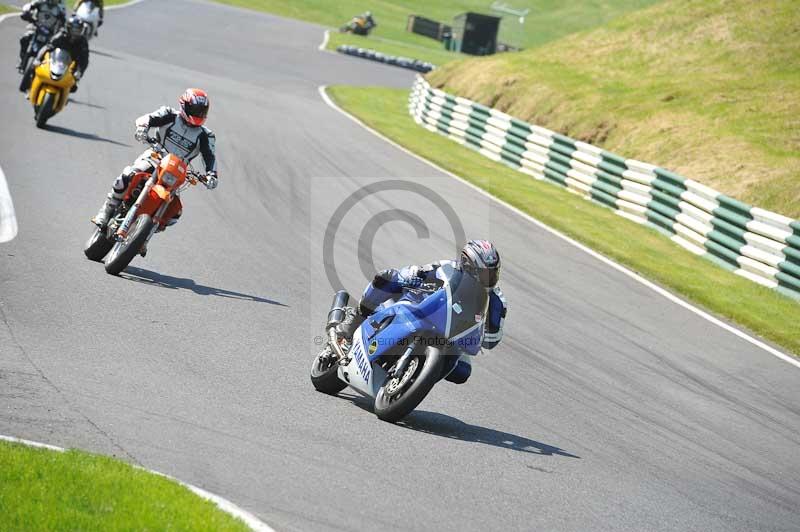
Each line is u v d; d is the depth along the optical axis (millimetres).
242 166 65188
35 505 17078
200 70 123938
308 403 27531
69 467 18953
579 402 32375
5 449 19297
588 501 23719
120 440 22156
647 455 28281
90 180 52188
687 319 46531
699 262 62375
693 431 31266
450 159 86750
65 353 27562
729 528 23547
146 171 37688
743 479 27562
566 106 107188
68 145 59938
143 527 16922
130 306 33281
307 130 86438
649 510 23812
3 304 30906
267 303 37250
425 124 112125
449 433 27219
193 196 54094
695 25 122062
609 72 116688
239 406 26062
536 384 33562
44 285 33750
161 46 142875
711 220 64562
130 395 25250
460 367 27891
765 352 43000
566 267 53156
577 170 83000
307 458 23188
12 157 54062
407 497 21859
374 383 27625
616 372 36562
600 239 62500
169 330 31594
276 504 20188
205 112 37625
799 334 47094
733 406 34781
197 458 21953
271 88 119000
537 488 24000
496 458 25703
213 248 44375
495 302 27281
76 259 37812
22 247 38094
